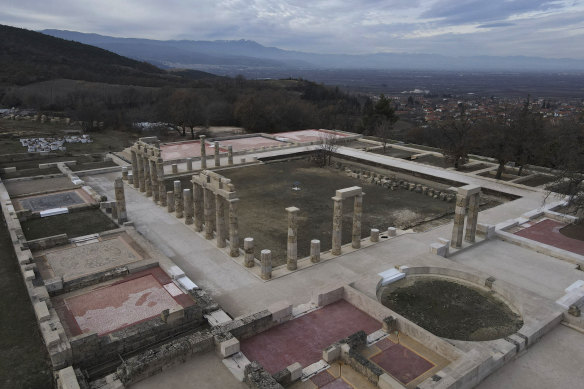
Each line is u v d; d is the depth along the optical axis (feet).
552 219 131.64
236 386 57.82
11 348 72.38
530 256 106.73
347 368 62.13
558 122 220.23
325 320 75.56
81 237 111.55
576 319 74.13
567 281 94.53
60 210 133.59
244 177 188.34
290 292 90.89
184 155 223.71
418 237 119.85
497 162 212.02
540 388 60.64
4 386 63.82
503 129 177.88
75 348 65.05
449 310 79.30
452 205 151.74
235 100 404.98
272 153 230.27
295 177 190.08
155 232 122.21
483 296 84.17
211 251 110.32
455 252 107.24
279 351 67.00
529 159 183.83
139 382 58.54
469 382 58.80
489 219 134.21
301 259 106.42
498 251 109.29
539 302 78.74
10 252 107.34
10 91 396.37
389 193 166.61
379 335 70.08
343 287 82.07
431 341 66.39
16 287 91.30
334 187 174.70
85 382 59.21
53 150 227.20
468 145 193.88
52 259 100.37
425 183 183.11
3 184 158.61
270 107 338.95
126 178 173.58
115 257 101.81
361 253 109.50
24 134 265.34
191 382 58.59
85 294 86.22
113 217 127.75
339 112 460.14
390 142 271.49
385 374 57.31
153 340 72.59
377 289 84.79
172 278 92.48
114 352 68.95
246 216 139.23
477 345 67.15
